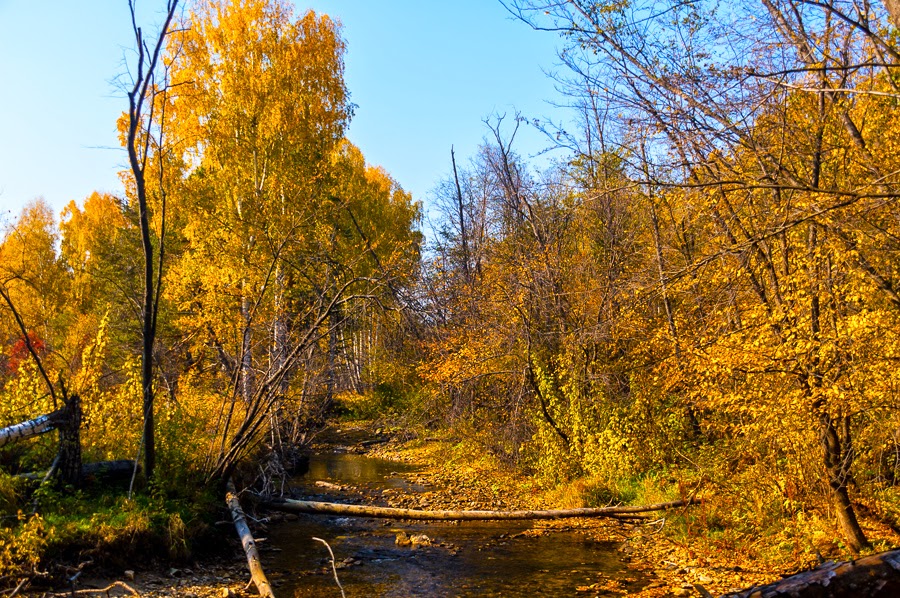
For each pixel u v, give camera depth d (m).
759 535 9.17
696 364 8.57
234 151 19.09
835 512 8.17
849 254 6.58
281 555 9.43
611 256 14.38
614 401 13.72
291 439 15.30
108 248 27.56
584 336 13.52
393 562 9.12
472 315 16.69
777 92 5.89
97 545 7.55
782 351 7.46
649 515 11.11
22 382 9.63
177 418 10.33
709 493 9.89
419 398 21.11
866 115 7.11
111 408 10.02
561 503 12.68
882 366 6.93
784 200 7.32
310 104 20.52
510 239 19.11
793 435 7.98
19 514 6.96
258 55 19.83
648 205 11.26
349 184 21.44
